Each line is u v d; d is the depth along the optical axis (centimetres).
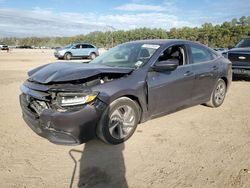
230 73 631
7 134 440
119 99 395
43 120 363
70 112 351
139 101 420
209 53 586
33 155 371
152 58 453
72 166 344
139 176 323
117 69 409
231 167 343
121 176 322
